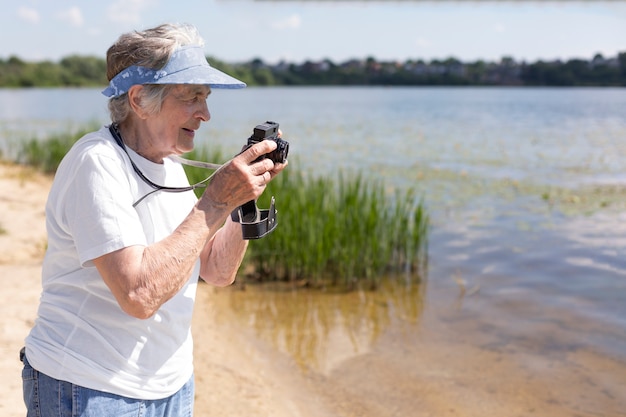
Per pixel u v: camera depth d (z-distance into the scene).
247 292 5.96
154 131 1.86
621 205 8.70
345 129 21.20
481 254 6.84
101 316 1.79
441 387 4.08
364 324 5.20
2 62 78.69
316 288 6.10
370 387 4.11
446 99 45.78
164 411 1.94
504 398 3.91
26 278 5.49
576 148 14.64
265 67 86.69
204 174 7.26
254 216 1.99
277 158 1.88
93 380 1.77
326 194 6.75
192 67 1.80
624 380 4.10
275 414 3.72
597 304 5.41
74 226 1.73
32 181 11.41
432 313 5.41
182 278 1.73
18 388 3.53
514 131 19.27
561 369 4.29
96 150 1.76
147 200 1.86
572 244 7.04
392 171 11.74
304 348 4.72
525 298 5.63
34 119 28.06
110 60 1.86
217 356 4.52
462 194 9.63
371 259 6.20
